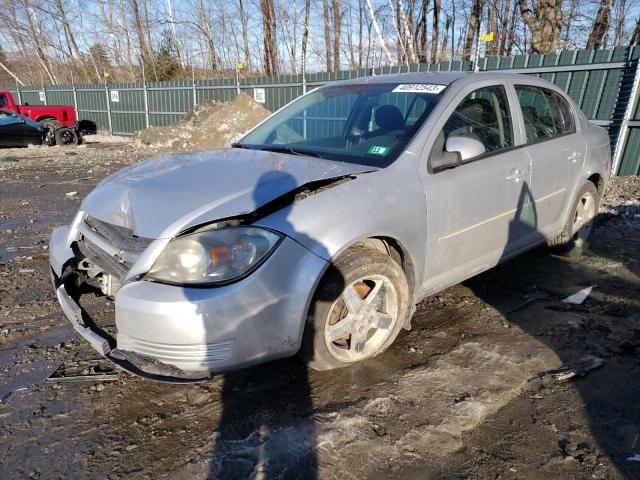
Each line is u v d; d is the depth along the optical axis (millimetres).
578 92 8883
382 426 2277
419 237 2760
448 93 3133
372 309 2648
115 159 12680
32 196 7770
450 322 3318
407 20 19953
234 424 2297
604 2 15203
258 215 2303
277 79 14562
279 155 2977
